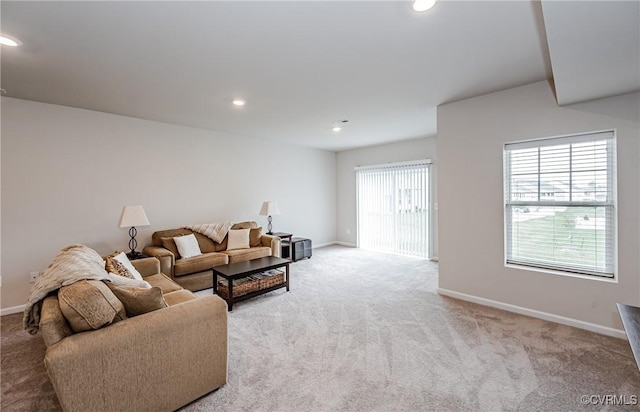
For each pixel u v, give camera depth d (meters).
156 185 4.09
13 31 1.83
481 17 1.73
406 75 2.57
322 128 4.56
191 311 1.72
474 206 3.16
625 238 2.38
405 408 1.65
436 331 2.55
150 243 4.04
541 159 2.80
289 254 5.21
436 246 5.36
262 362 2.11
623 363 2.04
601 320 2.48
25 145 3.11
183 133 4.38
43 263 3.21
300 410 1.64
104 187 3.64
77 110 3.43
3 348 2.36
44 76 2.52
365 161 6.43
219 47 2.07
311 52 2.15
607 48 1.61
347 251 6.17
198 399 1.74
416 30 1.87
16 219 3.07
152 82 2.68
